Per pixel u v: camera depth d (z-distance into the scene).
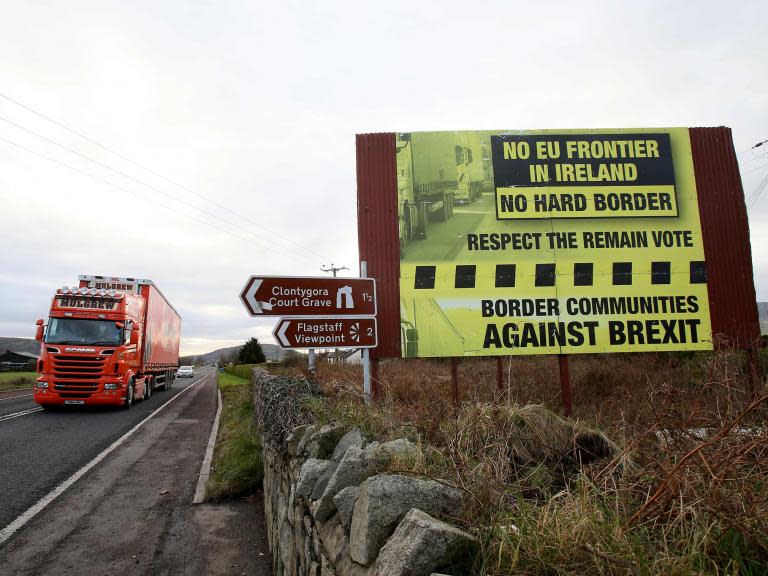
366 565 1.79
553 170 9.04
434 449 2.61
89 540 5.05
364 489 1.95
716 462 1.90
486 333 8.54
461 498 1.91
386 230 8.80
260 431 7.66
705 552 1.43
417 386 7.59
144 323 19.75
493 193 8.95
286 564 3.64
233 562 4.59
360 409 3.87
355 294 7.24
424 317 8.57
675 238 8.90
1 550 4.78
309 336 7.02
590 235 8.86
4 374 40.31
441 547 1.52
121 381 16.09
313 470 2.96
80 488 6.85
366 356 7.26
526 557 1.49
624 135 9.17
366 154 9.02
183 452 9.34
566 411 7.14
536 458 3.11
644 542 1.58
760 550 1.47
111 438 10.88
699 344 8.58
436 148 9.05
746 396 2.98
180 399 21.44
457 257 8.74
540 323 8.59
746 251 8.91
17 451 9.27
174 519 5.68
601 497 2.12
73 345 15.54
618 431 3.70
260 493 6.55
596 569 1.39
